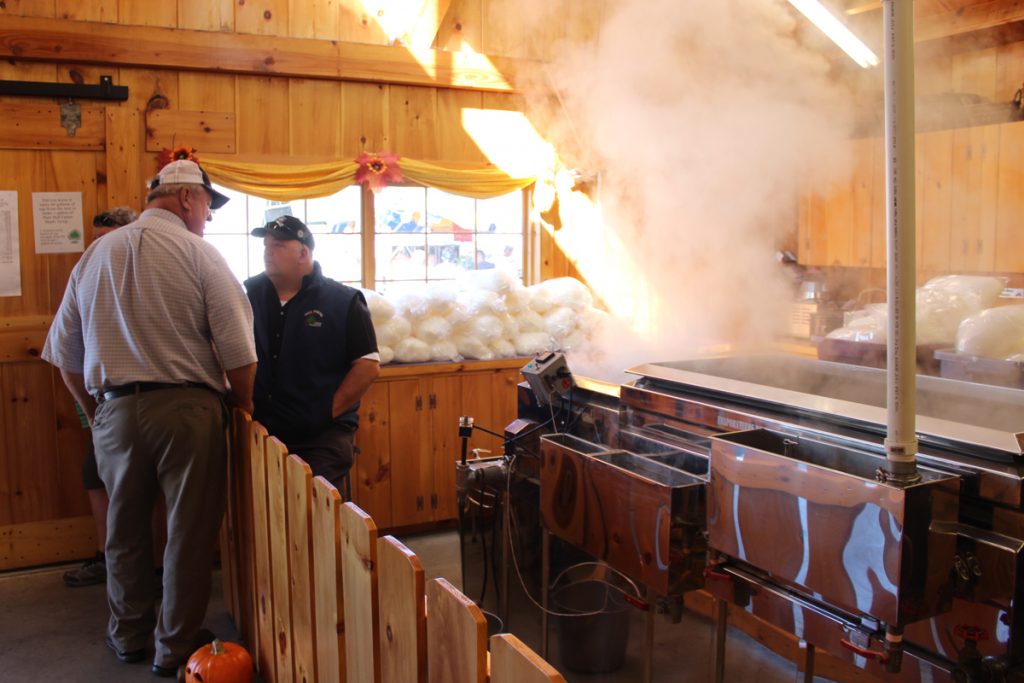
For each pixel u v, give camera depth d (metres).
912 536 1.51
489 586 2.99
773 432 2.06
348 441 3.22
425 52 4.30
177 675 2.80
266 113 4.06
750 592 1.89
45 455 3.83
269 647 2.68
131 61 3.77
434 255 4.59
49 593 3.59
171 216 2.79
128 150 3.84
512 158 4.61
